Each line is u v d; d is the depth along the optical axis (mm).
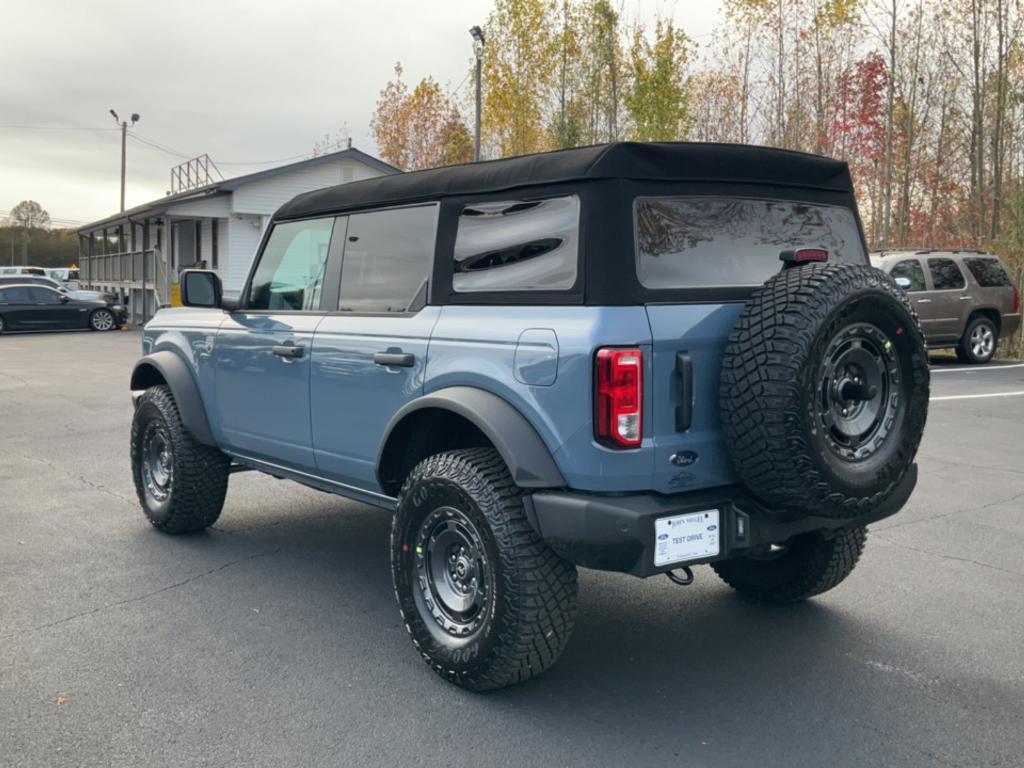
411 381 3994
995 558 5559
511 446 3418
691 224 3600
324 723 3453
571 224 3498
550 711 3561
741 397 3238
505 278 3734
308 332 4672
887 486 3445
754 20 26203
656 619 4551
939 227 25969
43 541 5855
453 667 3666
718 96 28281
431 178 4176
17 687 3746
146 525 6270
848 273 3271
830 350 3268
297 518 6469
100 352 21266
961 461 8469
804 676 3889
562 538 3340
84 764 3156
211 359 5453
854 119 25281
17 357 19844
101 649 4137
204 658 4047
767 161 3838
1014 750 3271
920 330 3461
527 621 3439
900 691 3744
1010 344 19578
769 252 3826
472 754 3234
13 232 117125
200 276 5246
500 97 27344
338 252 4676
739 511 3457
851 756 3229
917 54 24734
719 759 3207
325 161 29625
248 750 3254
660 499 3361
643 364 3279
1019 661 4047
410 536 3859
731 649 4172
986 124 24438
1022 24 23266
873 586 5051
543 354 3404
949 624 4484
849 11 24672
